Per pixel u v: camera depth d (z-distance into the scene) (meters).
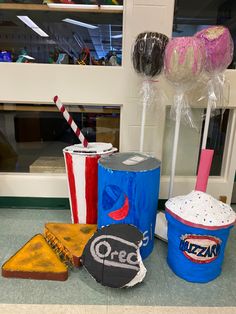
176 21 1.38
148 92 1.26
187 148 1.57
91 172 1.21
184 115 1.37
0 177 1.52
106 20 1.43
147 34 1.13
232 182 1.57
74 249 1.07
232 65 1.39
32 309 0.86
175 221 0.99
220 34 1.05
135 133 1.47
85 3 1.34
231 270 1.09
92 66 1.35
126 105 1.42
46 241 1.16
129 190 1.01
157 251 1.21
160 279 1.02
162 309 0.88
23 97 1.39
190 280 1.01
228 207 1.02
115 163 1.07
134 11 1.29
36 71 1.35
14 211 1.53
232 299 0.93
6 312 0.85
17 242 1.22
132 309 0.88
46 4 1.35
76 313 0.85
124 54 1.35
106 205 1.06
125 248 0.96
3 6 1.35
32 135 1.61
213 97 1.18
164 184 1.55
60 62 1.38
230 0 1.37
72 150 1.21
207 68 1.12
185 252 0.98
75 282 0.99
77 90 1.38
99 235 0.99
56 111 1.49
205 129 1.24
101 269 0.94
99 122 1.51
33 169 1.56
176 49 1.04
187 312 0.87
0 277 0.99
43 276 0.98
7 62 1.35
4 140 1.58
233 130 1.49
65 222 1.41
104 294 0.93
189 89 1.21
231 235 1.37
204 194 1.02
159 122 1.45
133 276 0.92
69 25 1.48
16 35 1.47
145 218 1.08
